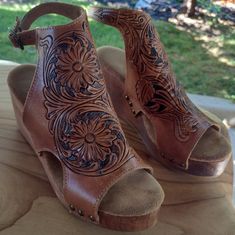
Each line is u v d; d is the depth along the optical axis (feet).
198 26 4.70
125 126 2.52
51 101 1.91
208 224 1.96
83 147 1.84
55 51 1.87
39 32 1.91
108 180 1.76
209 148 2.09
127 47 2.20
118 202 1.75
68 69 1.88
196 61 4.32
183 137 2.09
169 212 2.00
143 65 2.17
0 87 2.78
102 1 4.48
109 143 1.85
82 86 1.90
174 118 2.15
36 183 2.07
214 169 2.06
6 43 4.04
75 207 1.81
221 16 4.76
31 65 2.47
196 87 4.05
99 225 1.80
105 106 1.94
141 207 1.73
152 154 2.29
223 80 4.12
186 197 2.10
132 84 2.26
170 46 4.39
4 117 2.50
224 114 3.81
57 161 2.02
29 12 2.10
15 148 2.28
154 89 2.17
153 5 4.71
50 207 1.94
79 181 1.79
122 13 2.15
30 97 1.98
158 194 1.80
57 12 2.12
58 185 1.90
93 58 1.94
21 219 1.87
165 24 4.65
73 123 1.87
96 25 4.22
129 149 1.88
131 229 1.74
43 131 1.95
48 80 1.90
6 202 1.95
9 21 4.03
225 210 2.04
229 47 4.51
